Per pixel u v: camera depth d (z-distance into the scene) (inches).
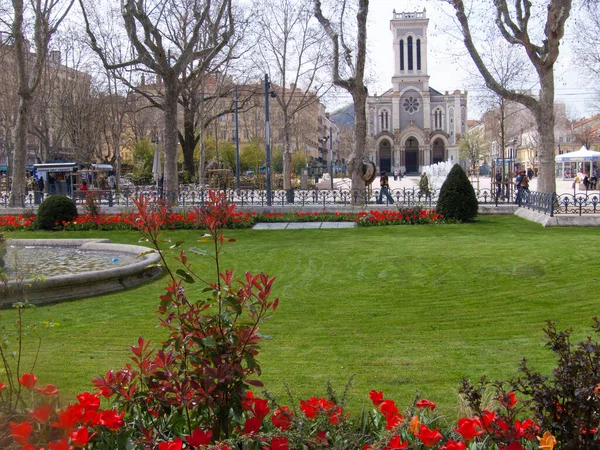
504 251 471.8
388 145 3818.9
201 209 144.1
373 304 325.7
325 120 4485.7
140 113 2416.3
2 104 1612.9
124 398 129.6
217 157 1914.4
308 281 390.6
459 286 360.8
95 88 1745.8
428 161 3735.2
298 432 118.8
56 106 1802.4
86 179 1430.9
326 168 3206.2
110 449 120.6
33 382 127.0
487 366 219.9
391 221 729.0
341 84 907.4
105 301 338.3
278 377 212.5
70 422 112.6
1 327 176.9
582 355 121.7
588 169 2220.7
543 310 301.3
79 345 252.8
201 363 123.8
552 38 764.6
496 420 121.3
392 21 3700.8
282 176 1766.7
